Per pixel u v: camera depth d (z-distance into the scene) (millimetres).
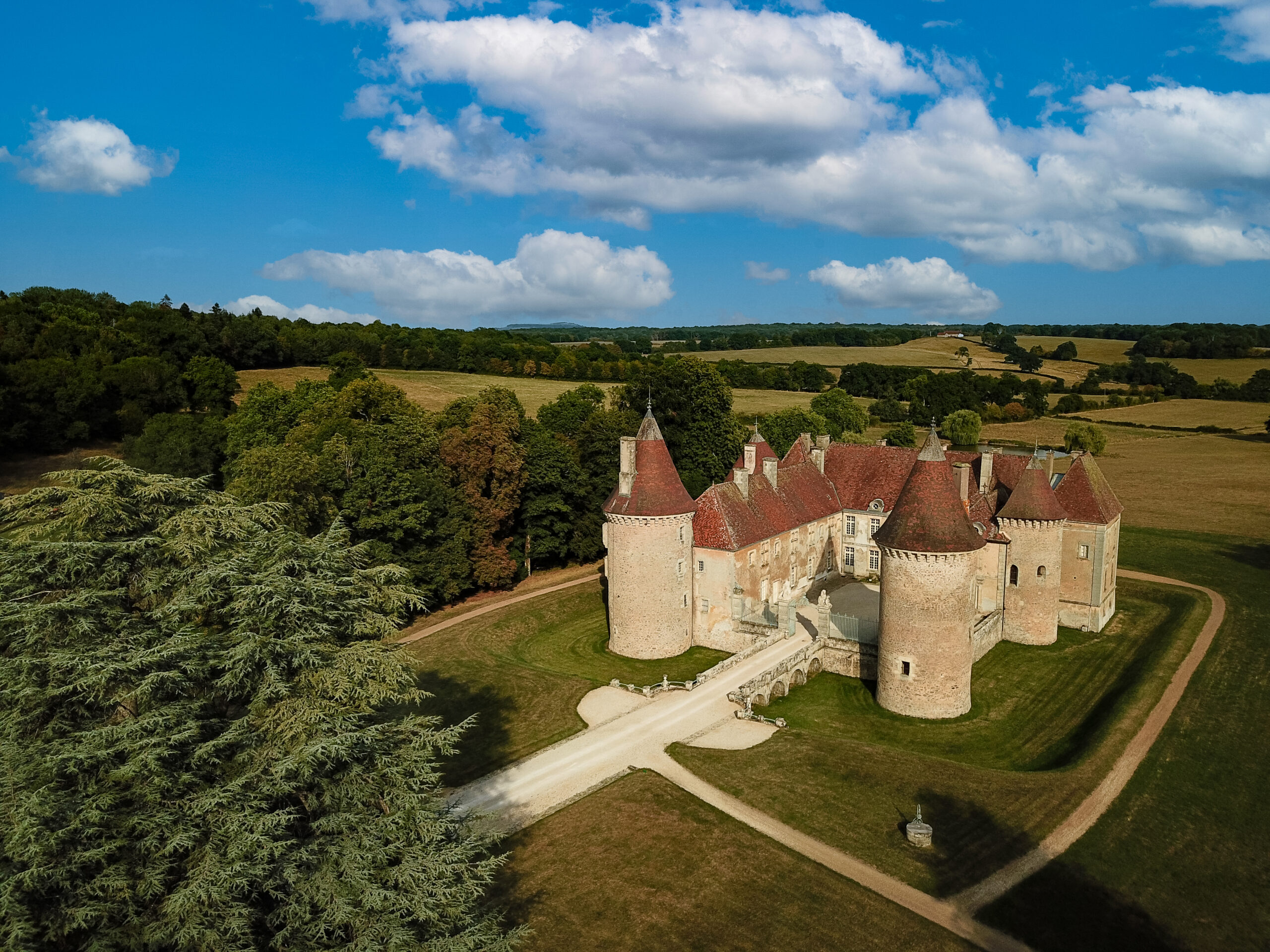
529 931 21844
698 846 29641
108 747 17781
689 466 82625
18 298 116625
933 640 42594
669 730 39594
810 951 24516
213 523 23453
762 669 46719
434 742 22766
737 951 24516
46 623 19344
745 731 39594
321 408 76375
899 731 41812
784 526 58625
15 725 18125
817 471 68250
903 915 26062
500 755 37312
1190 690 43906
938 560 42000
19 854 15805
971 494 57375
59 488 23219
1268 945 25312
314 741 19203
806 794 33281
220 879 16938
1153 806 32844
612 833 30531
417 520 58062
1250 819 32219
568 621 60062
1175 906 27016
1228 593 60969
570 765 36125
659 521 50719
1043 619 53812
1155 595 61875
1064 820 31625
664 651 52094
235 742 19797
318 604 21969
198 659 19953
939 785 33906
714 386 85938
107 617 20438
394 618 24703
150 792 17781
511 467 65625
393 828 20359
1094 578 55344
